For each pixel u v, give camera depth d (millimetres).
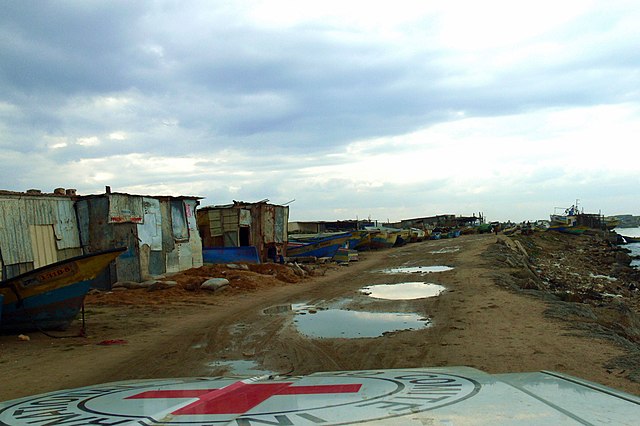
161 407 2961
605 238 80875
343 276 25219
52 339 10930
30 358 9203
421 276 22234
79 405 3232
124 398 3361
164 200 21797
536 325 10680
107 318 13508
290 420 2412
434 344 9250
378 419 2342
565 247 62875
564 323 10812
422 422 2252
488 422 2207
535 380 3088
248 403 2873
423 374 3686
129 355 9336
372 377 3703
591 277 35312
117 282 19062
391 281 21047
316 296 17344
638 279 34250
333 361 8359
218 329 11695
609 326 12180
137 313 14305
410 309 13586
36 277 11125
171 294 17609
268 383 3592
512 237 58812
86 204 19062
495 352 8477
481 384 3016
